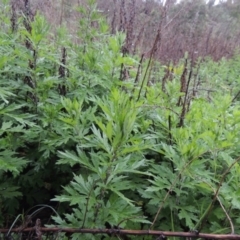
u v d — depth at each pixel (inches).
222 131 110.3
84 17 175.9
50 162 119.3
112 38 140.3
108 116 87.5
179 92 143.3
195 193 105.3
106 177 85.6
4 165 88.9
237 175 94.8
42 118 113.3
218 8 565.3
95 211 86.0
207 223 98.3
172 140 112.0
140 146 86.7
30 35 124.0
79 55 157.9
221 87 248.7
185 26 357.1
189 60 321.4
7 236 82.4
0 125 120.1
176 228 97.3
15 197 114.3
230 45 479.8
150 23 233.5
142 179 105.0
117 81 139.3
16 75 140.8
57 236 82.8
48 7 240.2
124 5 195.5
